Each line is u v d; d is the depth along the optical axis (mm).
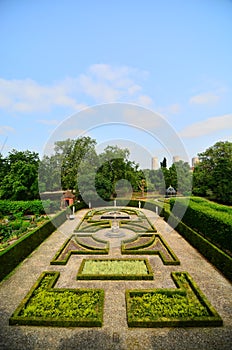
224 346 6453
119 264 11789
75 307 7996
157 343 6590
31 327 7285
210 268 11555
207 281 10141
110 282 10141
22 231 18125
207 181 38500
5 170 39938
